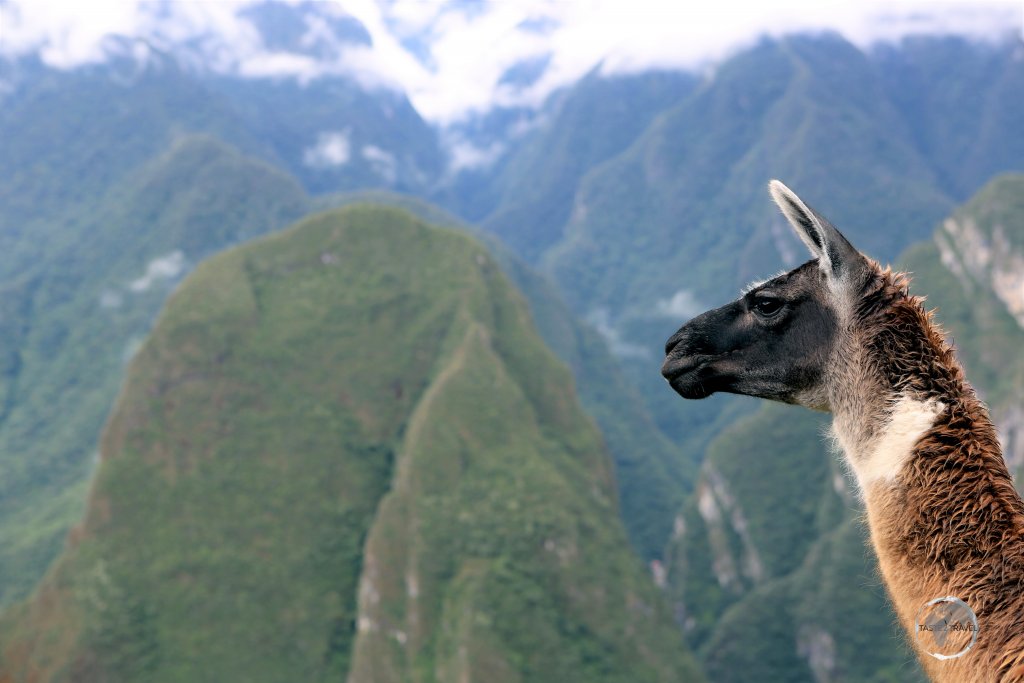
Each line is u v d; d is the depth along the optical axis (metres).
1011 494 4.68
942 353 5.18
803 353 5.66
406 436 137.00
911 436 4.97
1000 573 4.45
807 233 5.57
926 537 4.71
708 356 6.00
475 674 104.94
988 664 4.33
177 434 138.12
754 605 159.12
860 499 5.36
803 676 150.25
